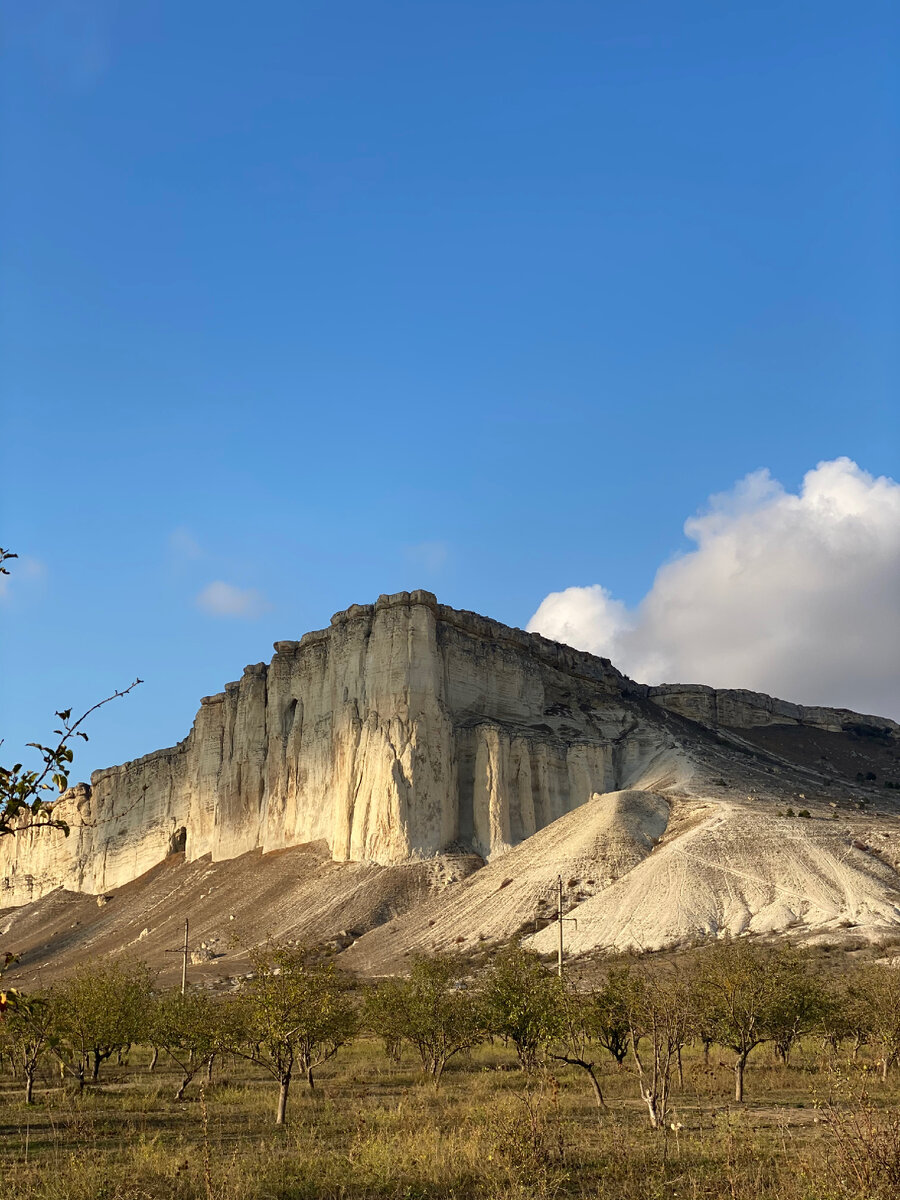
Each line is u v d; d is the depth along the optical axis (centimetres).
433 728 13825
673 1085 3703
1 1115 3284
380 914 11744
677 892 9100
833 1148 1862
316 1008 3338
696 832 10394
